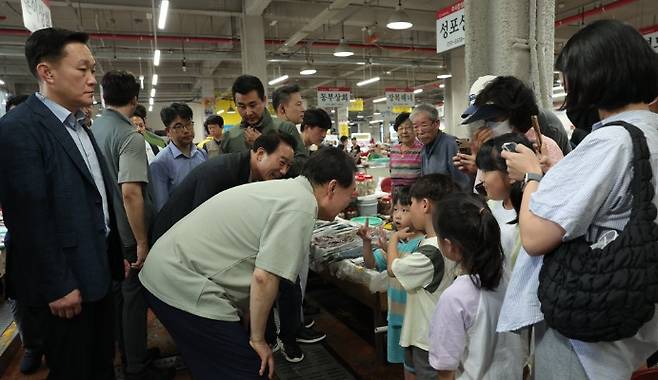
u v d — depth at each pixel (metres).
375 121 27.48
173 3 8.45
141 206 2.10
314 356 2.58
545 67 2.22
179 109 2.79
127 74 2.18
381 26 10.37
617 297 0.82
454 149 2.73
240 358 1.42
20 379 2.45
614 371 0.91
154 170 2.76
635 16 9.88
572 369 0.95
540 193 0.94
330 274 2.79
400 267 1.67
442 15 5.02
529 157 1.11
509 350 1.34
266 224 1.40
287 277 1.35
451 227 1.33
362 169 6.30
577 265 0.88
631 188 0.86
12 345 2.72
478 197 1.46
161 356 2.57
